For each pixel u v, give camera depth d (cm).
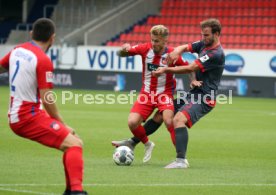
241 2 9788
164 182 2534
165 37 3045
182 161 2919
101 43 9781
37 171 2731
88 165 2966
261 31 9419
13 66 2123
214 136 4378
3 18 12075
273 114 6184
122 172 2764
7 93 8138
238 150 3662
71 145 2094
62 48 9344
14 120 2123
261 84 8331
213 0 9950
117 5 10312
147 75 3094
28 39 10406
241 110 6612
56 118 2130
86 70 9194
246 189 2425
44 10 10419
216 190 2394
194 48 3003
